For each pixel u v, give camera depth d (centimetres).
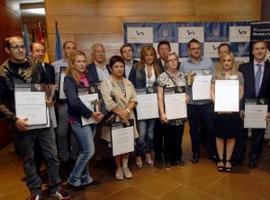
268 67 313
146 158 347
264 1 504
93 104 269
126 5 502
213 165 338
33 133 235
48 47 491
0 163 374
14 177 325
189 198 263
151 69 327
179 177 307
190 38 507
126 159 312
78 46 500
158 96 318
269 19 494
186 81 327
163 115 316
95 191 279
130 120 294
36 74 234
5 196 278
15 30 518
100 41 504
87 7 493
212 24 506
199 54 333
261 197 262
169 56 315
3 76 218
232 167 331
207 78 327
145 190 280
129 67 357
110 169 336
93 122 269
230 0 515
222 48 354
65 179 308
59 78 300
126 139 292
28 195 279
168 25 502
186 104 322
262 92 313
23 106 226
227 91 306
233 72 313
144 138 329
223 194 269
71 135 293
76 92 263
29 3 745
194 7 515
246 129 338
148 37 502
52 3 484
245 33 509
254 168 328
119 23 504
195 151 347
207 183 292
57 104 305
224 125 310
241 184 288
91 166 346
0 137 438
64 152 317
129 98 298
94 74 332
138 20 507
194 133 341
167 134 334
